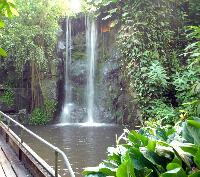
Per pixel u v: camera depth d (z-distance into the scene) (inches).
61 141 436.1
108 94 639.1
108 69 640.4
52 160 333.1
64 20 703.1
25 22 634.2
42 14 639.8
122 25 545.0
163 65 482.3
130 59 502.3
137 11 505.0
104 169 100.6
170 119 405.1
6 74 669.3
